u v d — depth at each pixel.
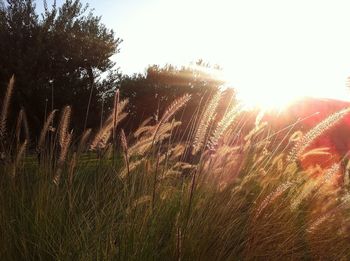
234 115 4.09
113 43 14.38
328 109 6.70
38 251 3.32
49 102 12.33
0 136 4.17
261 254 3.94
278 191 3.88
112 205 3.88
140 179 4.12
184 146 4.75
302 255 4.22
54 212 3.66
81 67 14.02
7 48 13.00
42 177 4.02
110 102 13.88
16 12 13.74
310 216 4.60
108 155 4.52
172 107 3.90
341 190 5.14
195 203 4.03
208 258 3.62
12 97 11.96
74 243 3.32
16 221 3.66
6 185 4.03
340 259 4.41
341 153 6.49
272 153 5.48
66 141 3.87
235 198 4.29
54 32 13.77
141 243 3.36
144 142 4.03
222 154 4.60
